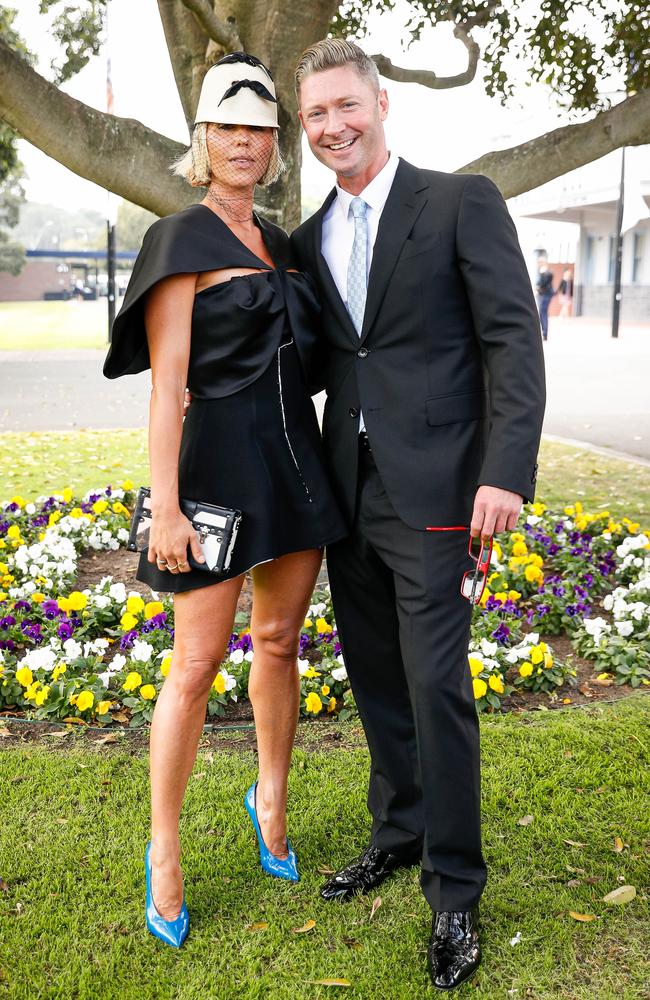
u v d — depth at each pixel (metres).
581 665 4.12
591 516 5.95
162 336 2.29
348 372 2.48
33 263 78.25
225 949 2.39
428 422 2.36
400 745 2.61
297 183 4.96
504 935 2.42
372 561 2.55
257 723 2.65
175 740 2.40
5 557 5.26
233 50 4.49
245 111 2.34
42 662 3.76
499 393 2.25
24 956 2.35
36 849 2.77
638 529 5.99
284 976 2.30
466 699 2.33
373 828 2.70
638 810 2.93
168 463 2.29
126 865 2.69
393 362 2.39
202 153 2.39
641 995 2.21
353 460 2.47
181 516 2.32
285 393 2.43
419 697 2.32
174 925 2.42
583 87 5.85
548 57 5.82
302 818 2.94
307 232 2.58
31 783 3.11
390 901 2.57
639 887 2.58
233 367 2.36
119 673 3.87
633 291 36.66
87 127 4.63
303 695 3.67
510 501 2.19
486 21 5.82
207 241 2.31
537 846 2.78
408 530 2.38
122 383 16.52
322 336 2.54
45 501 6.36
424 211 2.36
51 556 5.25
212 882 2.65
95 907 2.53
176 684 2.42
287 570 2.53
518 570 4.89
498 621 4.25
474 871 2.37
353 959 2.35
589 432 10.66
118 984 2.26
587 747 3.31
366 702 2.64
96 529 5.73
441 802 2.32
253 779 3.14
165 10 4.99
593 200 31.95
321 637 4.19
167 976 2.29
